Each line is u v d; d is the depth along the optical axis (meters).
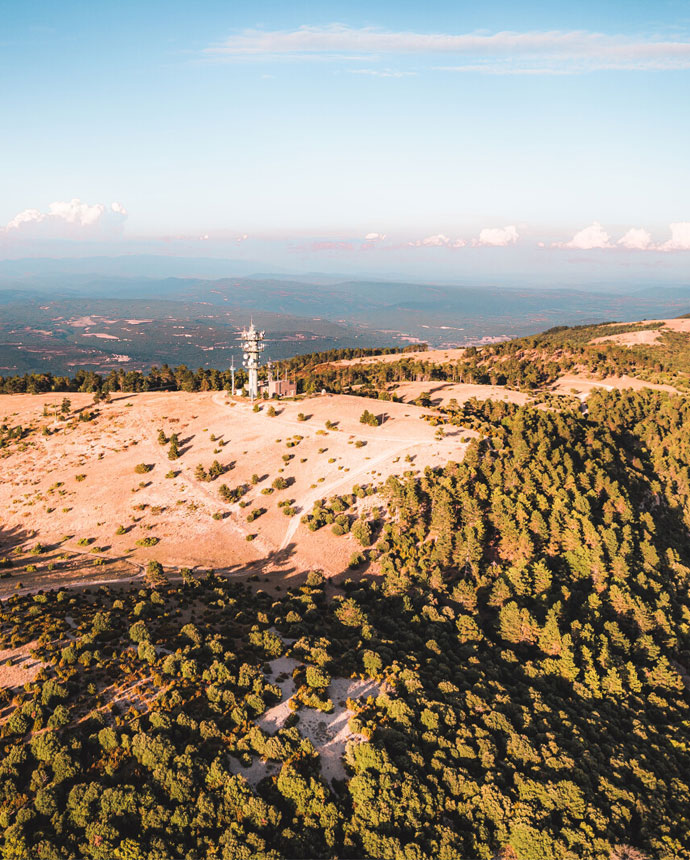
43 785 45.41
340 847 44.25
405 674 64.88
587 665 76.31
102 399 186.38
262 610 83.62
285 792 46.97
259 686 58.34
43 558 109.00
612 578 95.94
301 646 67.81
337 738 54.97
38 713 51.28
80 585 92.38
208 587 92.50
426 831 46.12
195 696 56.78
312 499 124.69
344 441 146.00
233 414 171.12
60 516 124.44
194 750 48.94
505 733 58.44
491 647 80.19
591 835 46.72
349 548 109.00
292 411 170.12
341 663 66.94
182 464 143.00
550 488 115.81
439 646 76.62
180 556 109.75
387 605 89.44
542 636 80.81
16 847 40.25
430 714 57.19
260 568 106.56
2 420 173.25
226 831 42.78
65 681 55.75
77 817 42.69
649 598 94.19
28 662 60.53
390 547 107.12
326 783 49.12
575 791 50.25
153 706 54.75
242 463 141.38
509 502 108.12
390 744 53.72
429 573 98.44
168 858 40.59
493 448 137.25
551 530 104.12
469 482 117.38
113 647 64.19
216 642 65.19
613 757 58.09
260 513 123.50
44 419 172.25
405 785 48.56
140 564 105.69
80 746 48.09
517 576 92.19
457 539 101.81
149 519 122.31
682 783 56.41
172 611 78.19
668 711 71.31
